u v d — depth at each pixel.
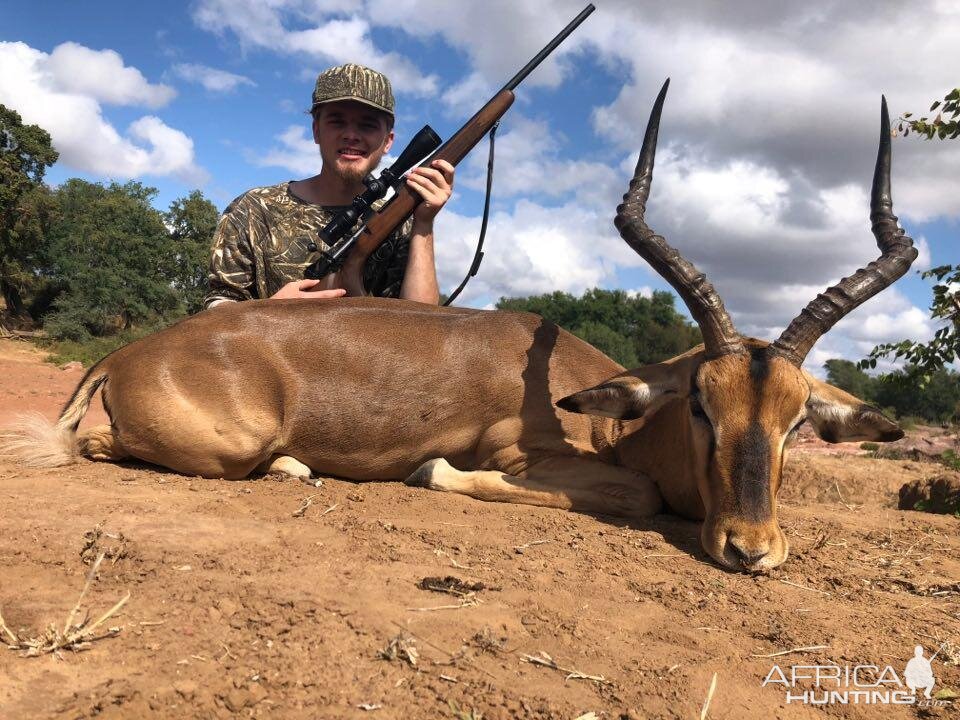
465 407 1.42
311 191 1.86
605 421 1.43
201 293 11.25
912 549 1.23
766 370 1.11
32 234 10.17
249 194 1.81
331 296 1.55
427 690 0.65
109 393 1.38
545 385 1.43
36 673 0.63
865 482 2.12
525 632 0.78
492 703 0.64
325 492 1.29
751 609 0.90
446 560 0.98
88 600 0.77
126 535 0.96
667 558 1.07
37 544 0.91
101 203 10.43
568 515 1.27
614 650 0.76
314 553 0.96
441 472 1.39
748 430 1.09
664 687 0.69
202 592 0.80
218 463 1.34
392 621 0.77
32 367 6.22
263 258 1.78
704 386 1.13
